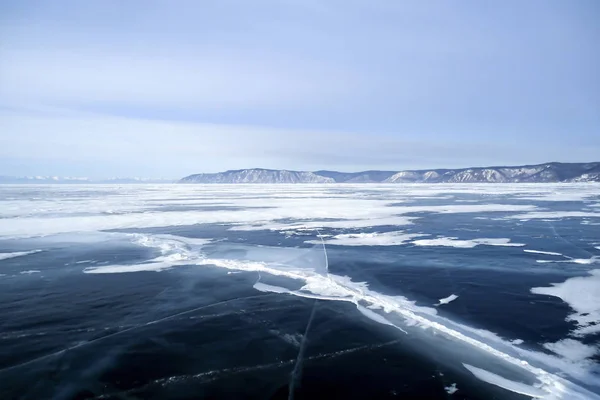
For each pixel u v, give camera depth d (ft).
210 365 21.53
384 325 27.02
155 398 18.45
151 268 42.75
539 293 32.91
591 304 30.07
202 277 39.06
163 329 26.32
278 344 24.08
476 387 19.10
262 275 39.86
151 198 159.22
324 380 19.93
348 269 41.57
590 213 90.38
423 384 19.44
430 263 43.73
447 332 25.44
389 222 78.43
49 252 51.24
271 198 158.92
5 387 19.31
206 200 145.89
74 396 18.62
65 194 188.34
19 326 26.81
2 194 184.75
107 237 62.39
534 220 78.89
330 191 232.73
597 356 21.91
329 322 27.53
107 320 27.91
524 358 21.83
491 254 47.78
